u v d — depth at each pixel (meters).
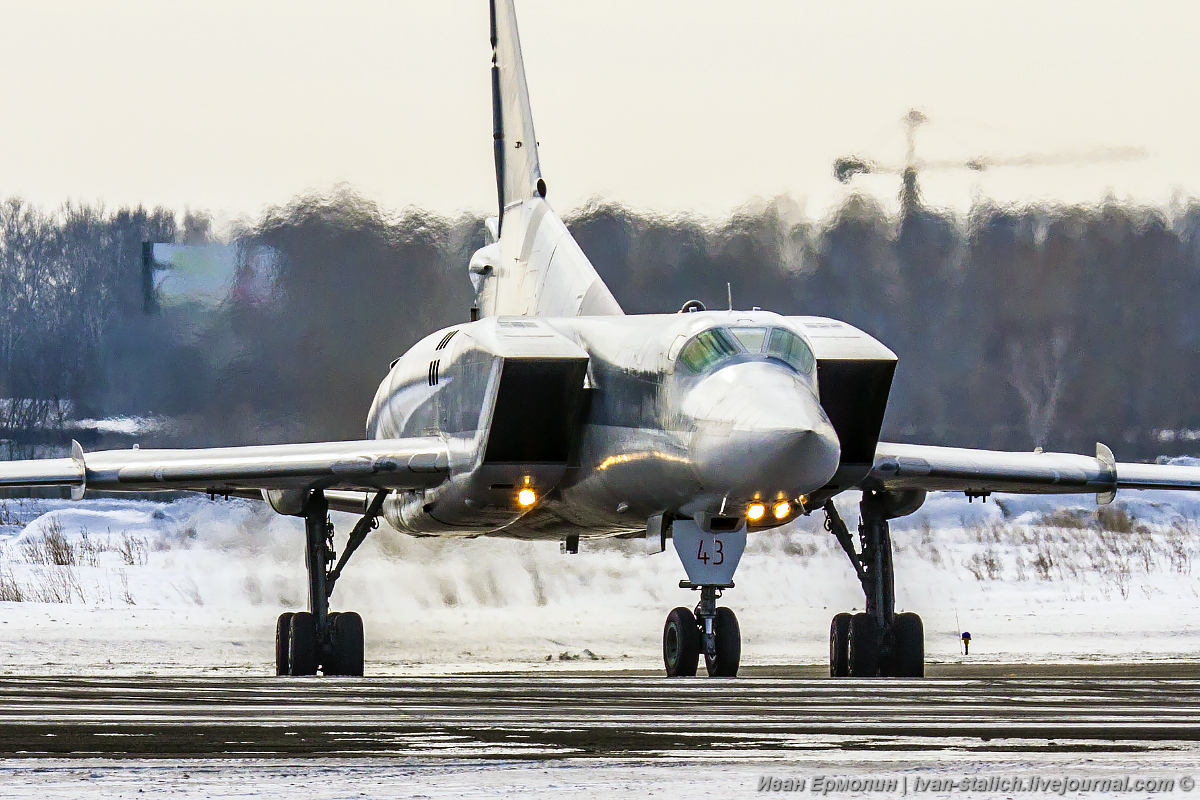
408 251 131.50
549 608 94.50
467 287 131.25
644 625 85.38
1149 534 136.62
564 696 40.59
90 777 24.03
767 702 38.41
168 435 129.38
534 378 55.47
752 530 57.56
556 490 60.03
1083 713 35.06
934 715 34.38
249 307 130.62
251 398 129.38
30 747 27.64
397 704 37.59
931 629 78.75
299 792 22.66
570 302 66.69
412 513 64.81
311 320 130.12
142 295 131.00
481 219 132.50
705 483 50.09
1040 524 137.75
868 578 57.78
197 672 60.47
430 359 64.12
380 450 59.50
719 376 50.69
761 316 52.69
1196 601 96.19
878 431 55.78
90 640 72.19
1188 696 40.75
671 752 27.16
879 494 59.34
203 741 28.64
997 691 42.91
